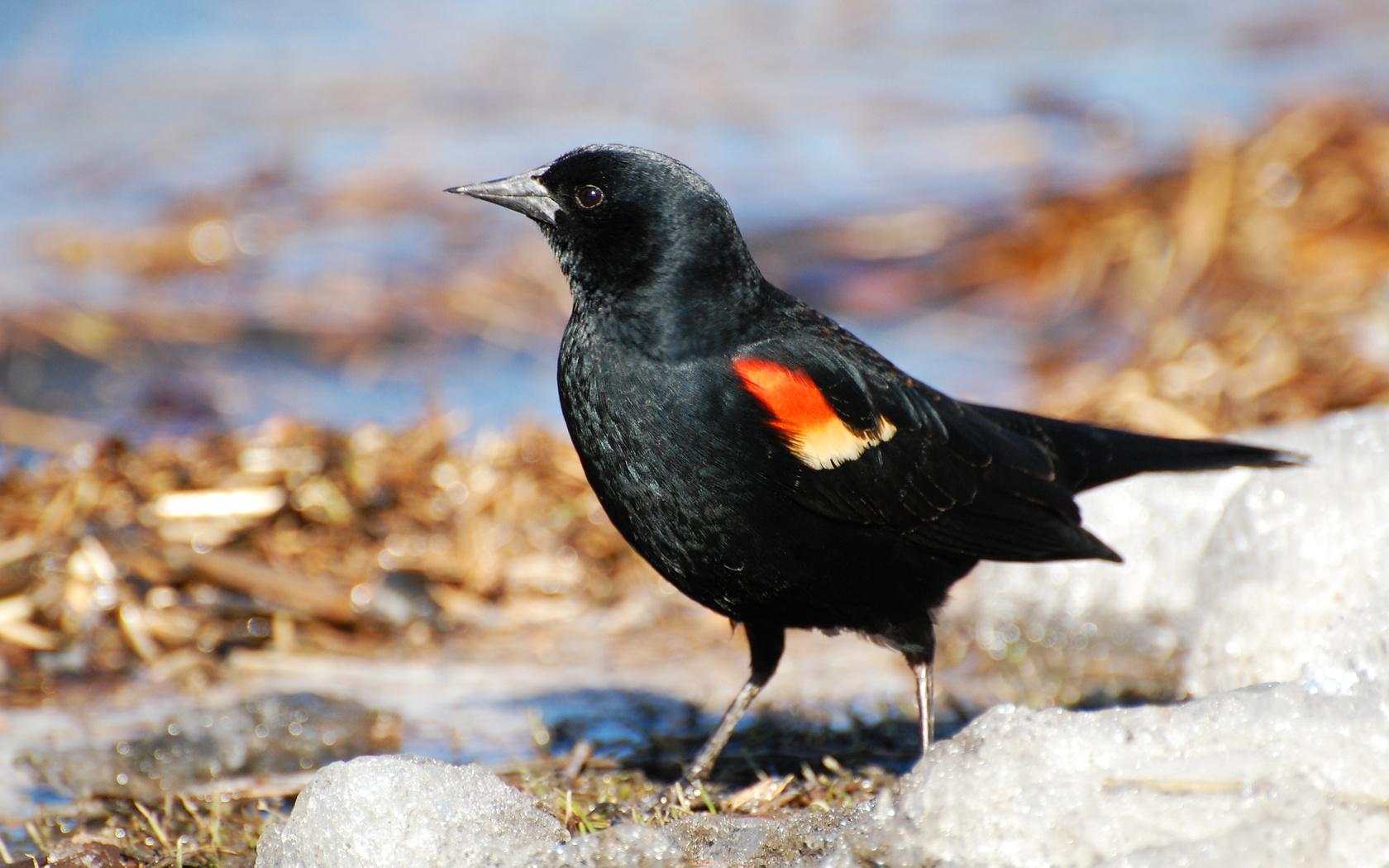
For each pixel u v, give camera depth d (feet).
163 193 67.46
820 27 92.73
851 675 34.22
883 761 28.50
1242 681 27.58
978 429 27.81
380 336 58.03
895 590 26.55
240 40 84.17
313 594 36.27
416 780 21.54
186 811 25.99
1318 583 27.43
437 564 38.70
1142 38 92.32
